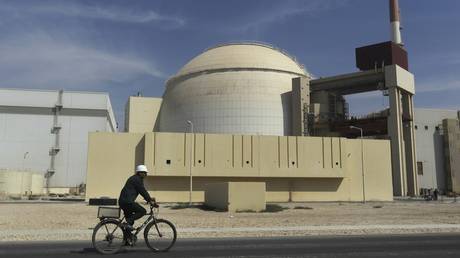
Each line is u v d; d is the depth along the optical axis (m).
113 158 62.59
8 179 82.00
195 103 94.69
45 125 98.69
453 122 106.12
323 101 93.06
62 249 14.84
